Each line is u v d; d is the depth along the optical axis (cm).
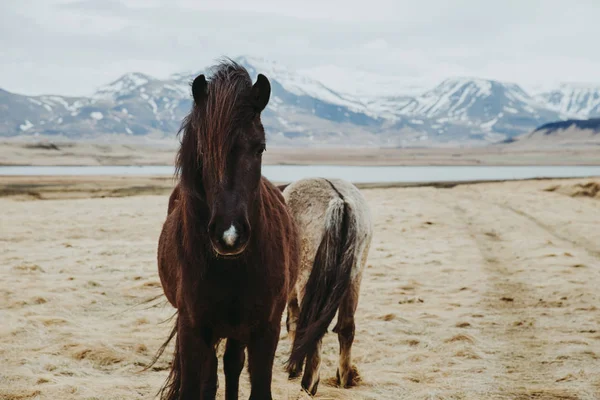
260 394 391
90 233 1812
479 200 3256
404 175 8050
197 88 362
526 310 888
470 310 888
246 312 386
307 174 7969
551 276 1132
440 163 16075
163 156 16488
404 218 2227
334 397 550
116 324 800
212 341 398
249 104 358
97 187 4197
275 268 396
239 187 345
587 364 633
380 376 609
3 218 2122
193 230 374
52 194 3522
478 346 709
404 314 864
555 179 4591
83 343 681
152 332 764
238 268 375
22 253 1407
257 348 397
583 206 2820
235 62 377
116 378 595
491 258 1405
